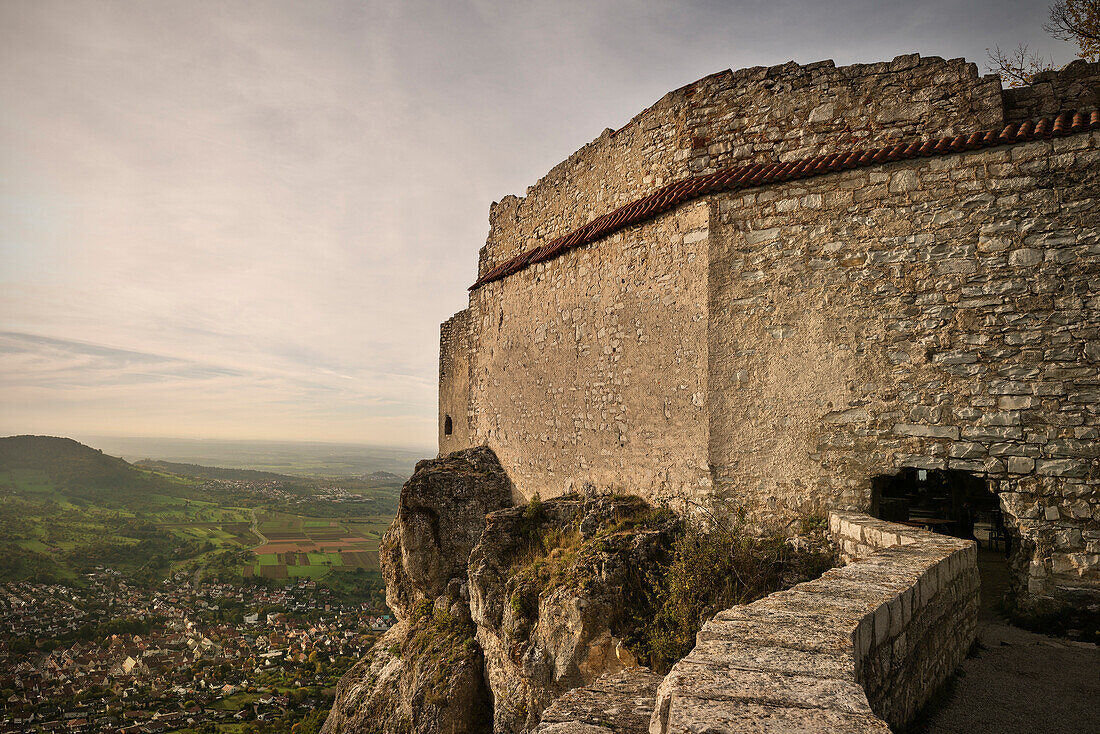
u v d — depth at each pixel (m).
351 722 13.52
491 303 16.56
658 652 7.58
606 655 8.09
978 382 7.82
